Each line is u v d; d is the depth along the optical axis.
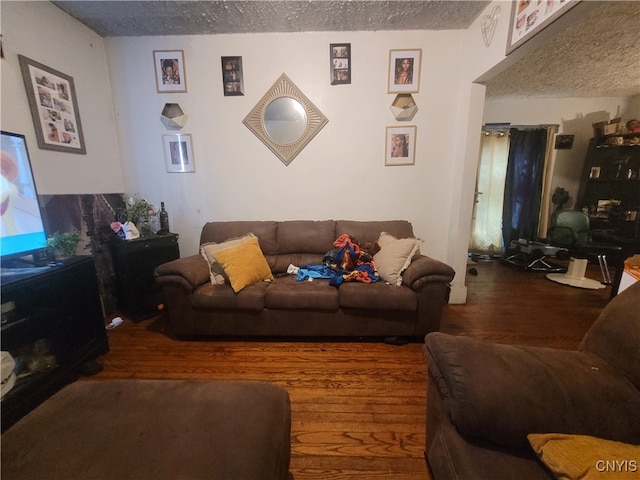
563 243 3.46
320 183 2.65
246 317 1.97
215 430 0.76
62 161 2.02
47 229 1.89
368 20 2.20
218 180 2.65
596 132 3.86
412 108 2.46
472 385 0.74
